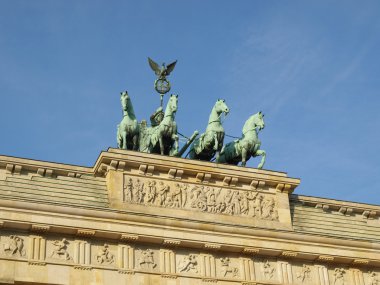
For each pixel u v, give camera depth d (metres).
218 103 103.69
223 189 98.75
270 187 101.12
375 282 101.31
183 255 93.12
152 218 91.81
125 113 100.62
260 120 105.19
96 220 89.56
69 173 93.44
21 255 86.44
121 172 94.62
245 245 95.00
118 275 89.38
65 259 88.00
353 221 105.12
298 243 97.62
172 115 101.81
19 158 91.50
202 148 103.56
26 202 87.31
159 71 114.00
